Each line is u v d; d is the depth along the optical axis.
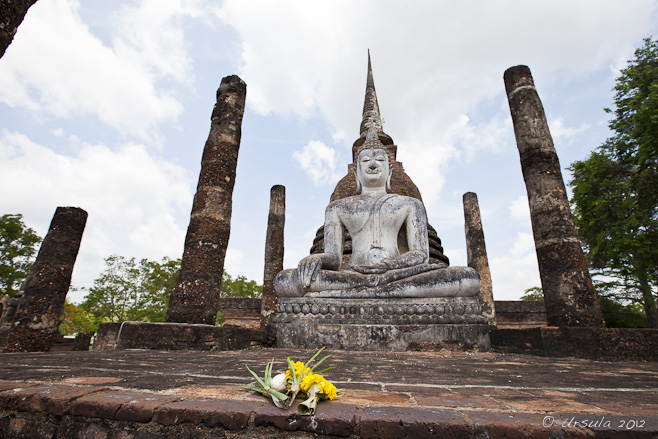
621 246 15.55
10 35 3.32
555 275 7.16
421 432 1.72
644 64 15.60
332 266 8.45
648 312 15.59
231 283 34.88
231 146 9.42
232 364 3.90
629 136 16.02
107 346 6.76
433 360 4.92
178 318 7.87
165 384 2.55
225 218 8.89
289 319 7.60
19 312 8.92
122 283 29.23
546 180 7.70
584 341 5.44
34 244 27.36
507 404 2.13
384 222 9.09
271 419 1.83
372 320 7.22
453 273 7.40
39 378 2.73
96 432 1.96
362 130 17.14
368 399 2.20
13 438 2.03
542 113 8.28
